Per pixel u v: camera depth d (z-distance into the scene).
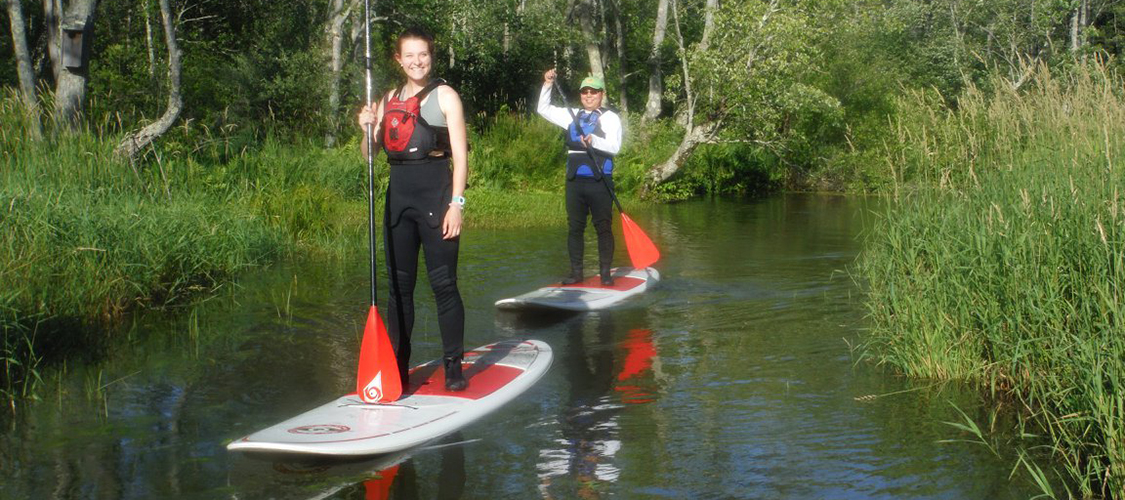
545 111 7.36
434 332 5.75
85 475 3.38
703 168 19.47
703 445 3.70
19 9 10.74
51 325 5.49
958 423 3.95
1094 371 3.42
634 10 29.14
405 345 4.32
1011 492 3.21
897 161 6.44
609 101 27.06
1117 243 4.11
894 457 3.55
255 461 3.54
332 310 6.37
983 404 4.21
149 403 4.27
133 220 7.31
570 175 7.23
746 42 16.45
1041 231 4.51
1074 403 3.66
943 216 5.43
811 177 20.78
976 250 4.87
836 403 4.25
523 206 13.61
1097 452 3.42
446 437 3.81
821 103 17.17
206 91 16.61
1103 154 4.94
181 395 4.40
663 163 17.83
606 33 26.58
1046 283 4.28
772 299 6.86
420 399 4.16
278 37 19.50
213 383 4.61
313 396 4.39
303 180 12.84
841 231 11.67
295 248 9.32
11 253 5.74
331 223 10.75
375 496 3.20
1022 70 6.64
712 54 16.70
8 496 3.18
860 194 19.20
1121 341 3.49
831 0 16.94
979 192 5.46
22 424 3.96
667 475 3.38
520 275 8.02
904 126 6.43
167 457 3.57
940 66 26.12
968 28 28.75
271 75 17.67
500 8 23.73
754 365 4.95
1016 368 4.47
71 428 3.91
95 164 8.76
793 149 20.00
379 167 14.32
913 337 4.83
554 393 4.44
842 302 6.71
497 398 4.23
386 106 4.14
